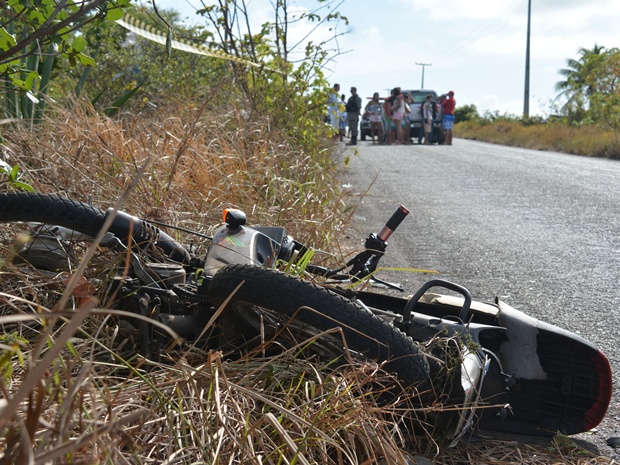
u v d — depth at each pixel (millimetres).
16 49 3137
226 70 9391
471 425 2801
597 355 2961
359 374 2520
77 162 4996
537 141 28609
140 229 3207
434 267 6020
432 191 11359
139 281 2891
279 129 8242
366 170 14898
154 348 2752
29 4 3201
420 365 2559
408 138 30344
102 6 3211
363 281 3861
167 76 10961
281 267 3439
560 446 2932
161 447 2109
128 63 11344
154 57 11430
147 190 4840
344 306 2518
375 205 9578
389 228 3645
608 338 4219
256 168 5988
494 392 2934
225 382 2281
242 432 2207
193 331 2898
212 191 5438
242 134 6777
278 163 6578
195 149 5848
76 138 5492
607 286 5414
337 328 2430
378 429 2418
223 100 8602
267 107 8695
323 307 2494
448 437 2703
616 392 3484
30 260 3287
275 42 9266
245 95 8742
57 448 1358
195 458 2090
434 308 3346
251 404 2430
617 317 4617
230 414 2283
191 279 3123
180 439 2125
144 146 5797
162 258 3240
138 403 2229
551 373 3055
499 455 2814
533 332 3078
